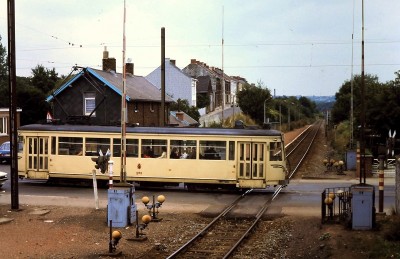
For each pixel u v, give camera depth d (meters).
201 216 20.08
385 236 14.77
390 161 36.88
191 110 72.31
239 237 16.52
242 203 23.08
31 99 58.91
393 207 19.58
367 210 16.09
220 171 25.98
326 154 53.53
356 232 15.81
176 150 26.52
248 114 87.94
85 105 43.81
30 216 19.06
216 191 26.83
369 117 41.56
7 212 19.75
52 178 27.91
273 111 93.75
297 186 29.05
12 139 20.16
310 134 91.75
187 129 26.44
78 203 22.16
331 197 17.98
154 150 26.69
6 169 37.34
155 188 27.72
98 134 27.16
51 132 27.62
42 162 27.78
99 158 20.78
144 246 15.08
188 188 26.91
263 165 25.69
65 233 16.38
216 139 26.06
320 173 35.53
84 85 43.56
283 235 16.86
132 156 26.83
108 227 17.36
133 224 17.83
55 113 44.56
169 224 18.31
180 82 83.19
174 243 15.62
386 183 29.73
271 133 25.67
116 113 42.78
